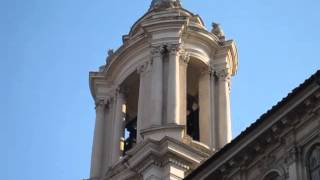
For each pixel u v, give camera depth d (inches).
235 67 2982.3
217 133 2760.8
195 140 2753.4
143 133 2581.2
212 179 1990.7
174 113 2632.9
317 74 1813.5
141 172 2522.1
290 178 1839.3
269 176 1903.3
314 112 1847.9
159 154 2502.5
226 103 2829.7
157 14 2883.9
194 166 2501.2
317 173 1798.7
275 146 1907.0
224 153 1972.2
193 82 2960.1
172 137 2532.0
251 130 1929.1
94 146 2827.3
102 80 2950.3
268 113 1903.3
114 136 2790.4
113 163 2699.3
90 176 2765.7
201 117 2797.7
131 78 2886.3
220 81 2881.4
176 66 2758.4
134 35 2910.9
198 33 2874.0
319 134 1825.8
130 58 2871.6
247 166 1947.6
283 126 1894.7
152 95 2689.5
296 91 1860.2
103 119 2893.7
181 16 2849.4
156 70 2748.5
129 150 2674.7
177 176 2464.3
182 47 2829.7
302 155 1846.7
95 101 2945.4
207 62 2883.9
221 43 2928.2
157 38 2812.5
